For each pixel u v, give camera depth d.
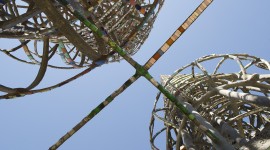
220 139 8.61
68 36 7.94
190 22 7.00
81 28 13.01
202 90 17.47
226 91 12.47
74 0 7.36
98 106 7.45
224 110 16.86
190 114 7.43
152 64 7.05
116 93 7.39
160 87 7.13
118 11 11.62
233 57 14.93
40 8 7.35
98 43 10.56
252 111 14.38
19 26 9.73
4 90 9.19
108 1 13.86
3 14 10.42
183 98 16.59
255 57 15.12
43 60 10.07
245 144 10.19
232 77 16.75
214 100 17.20
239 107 17.67
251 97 10.13
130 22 15.66
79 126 7.59
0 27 7.96
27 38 10.35
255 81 12.11
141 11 11.91
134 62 6.91
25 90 9.56
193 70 17.48
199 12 6.96
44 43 10.13
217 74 17.38
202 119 12.38
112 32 13.33
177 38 7.02
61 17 7.54
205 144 14.82
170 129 18.02
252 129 16.98
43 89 9.90
